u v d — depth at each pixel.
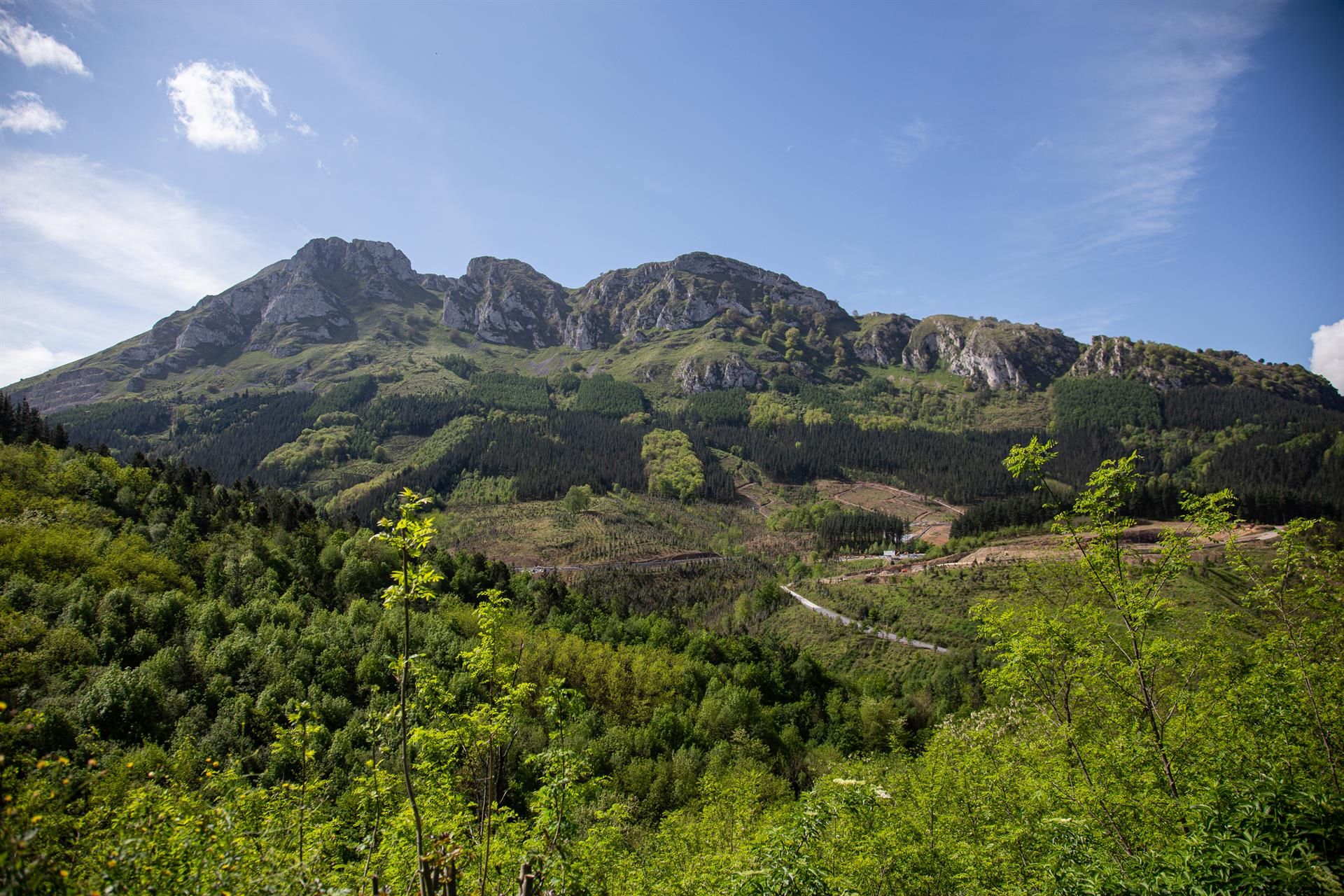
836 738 68.44
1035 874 17.12
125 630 51.22
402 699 11.82
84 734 35.47
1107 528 16.83
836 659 93.50
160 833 12.38
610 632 82.50
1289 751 15.52
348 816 24.25
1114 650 18.17
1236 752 16.20
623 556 151.50
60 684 42.59
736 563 152.12
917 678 82.69
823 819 13.41
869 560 144.12
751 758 58.44
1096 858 13.38
